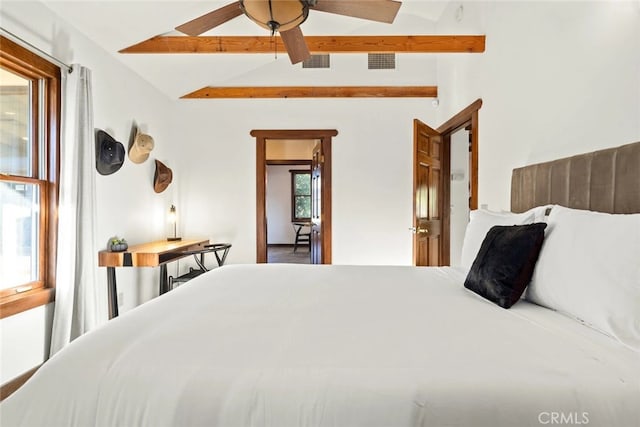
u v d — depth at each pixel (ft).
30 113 7.66
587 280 3.82
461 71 11.66
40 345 7.41
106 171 9.69
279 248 30.89
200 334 3.63
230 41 9.91
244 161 14.82
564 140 6.65
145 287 12.04
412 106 14.78
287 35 7.64
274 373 2.87
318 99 14.79
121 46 9.70
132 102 11.27
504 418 2.61
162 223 13.41
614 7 5.47
